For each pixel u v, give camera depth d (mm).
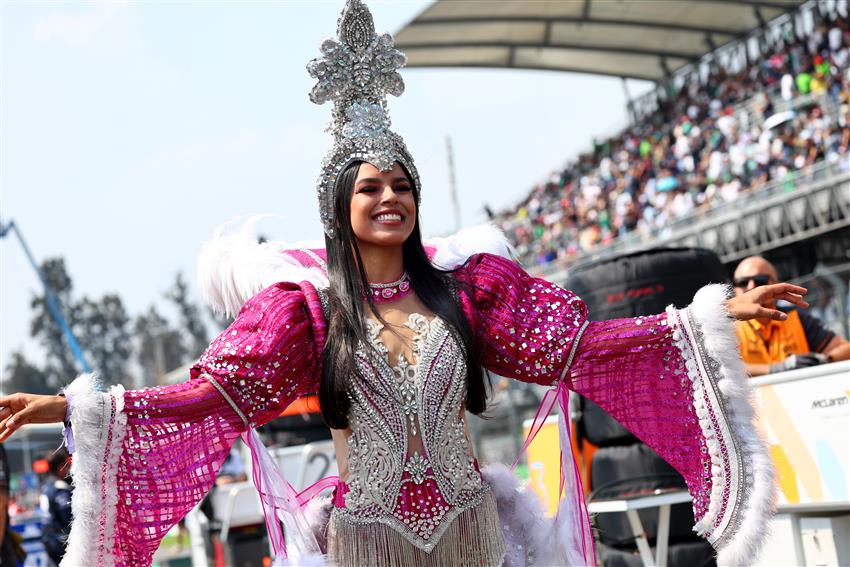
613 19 18312
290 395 2791
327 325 2814
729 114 19484
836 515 4160
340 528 2758
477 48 18766
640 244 16375
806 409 4047
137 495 2678
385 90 2986
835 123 15656
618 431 4613
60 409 2605
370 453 2738
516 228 24656
